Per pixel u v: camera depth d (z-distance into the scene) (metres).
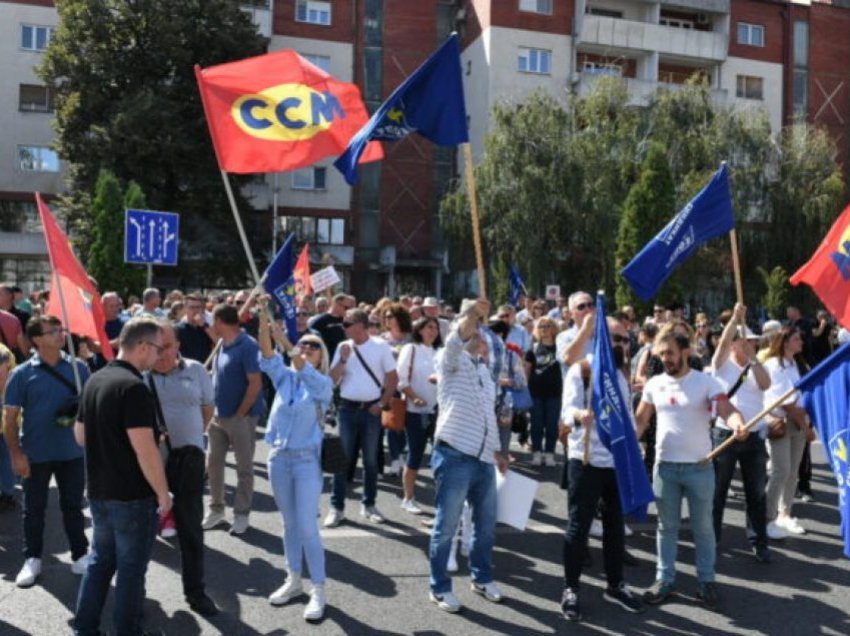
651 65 38.16
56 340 5.57
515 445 11.09
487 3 36.44
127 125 28.36
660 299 24.62
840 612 5.29
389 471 9.13
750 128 28.31
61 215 30.77
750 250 28.28
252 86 5.85
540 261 26.23
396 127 5.48
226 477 8.79
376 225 37.78
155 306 10.40
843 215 5.72
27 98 34.56
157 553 6.26
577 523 5.17
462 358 5.21
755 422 5.28
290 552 5.26
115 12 30.89
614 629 4.95
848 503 4.77
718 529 6.62
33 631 4.73
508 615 5.12
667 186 24.50
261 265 32.44
